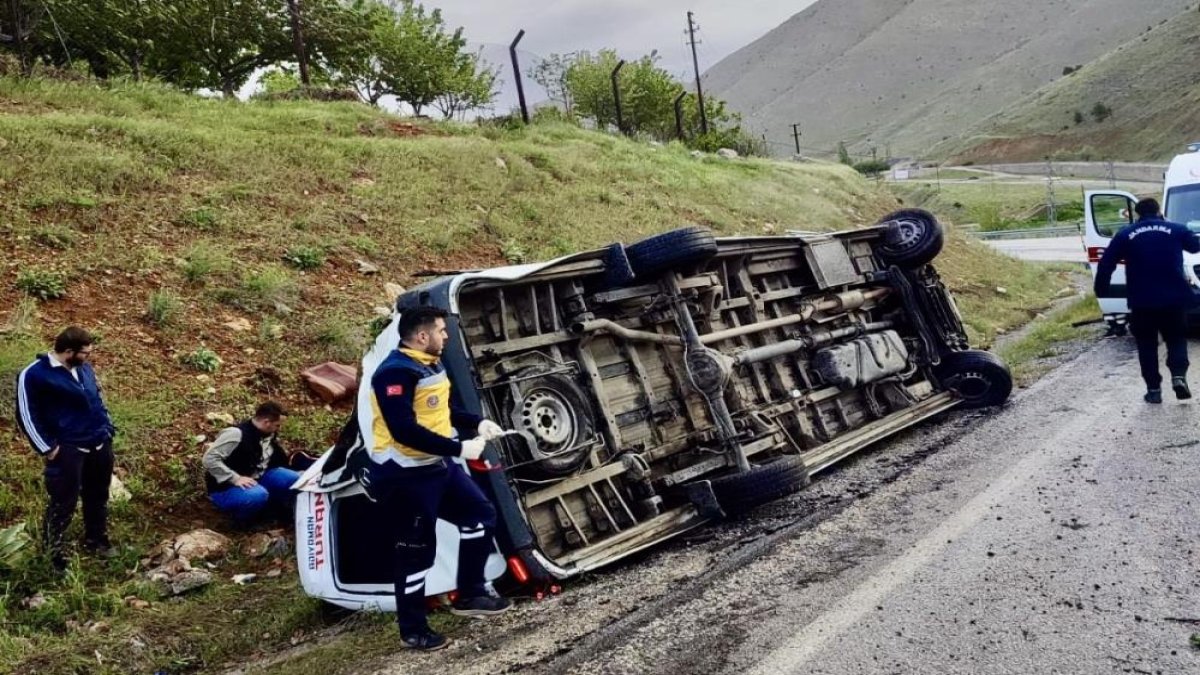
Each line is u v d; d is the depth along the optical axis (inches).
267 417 282.8
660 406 263.6
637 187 753.0
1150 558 183.0
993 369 353.1
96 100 640.4
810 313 330.3
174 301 366.6
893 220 387.9
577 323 246.8
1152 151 3954.2
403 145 661.9
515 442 217.2
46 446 234.1
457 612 200.1
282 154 578.2
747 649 163.9
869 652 157.1
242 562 258.4
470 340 231.9
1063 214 2034.9
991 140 5088.6
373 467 184.2
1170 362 308.7
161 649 204.8
